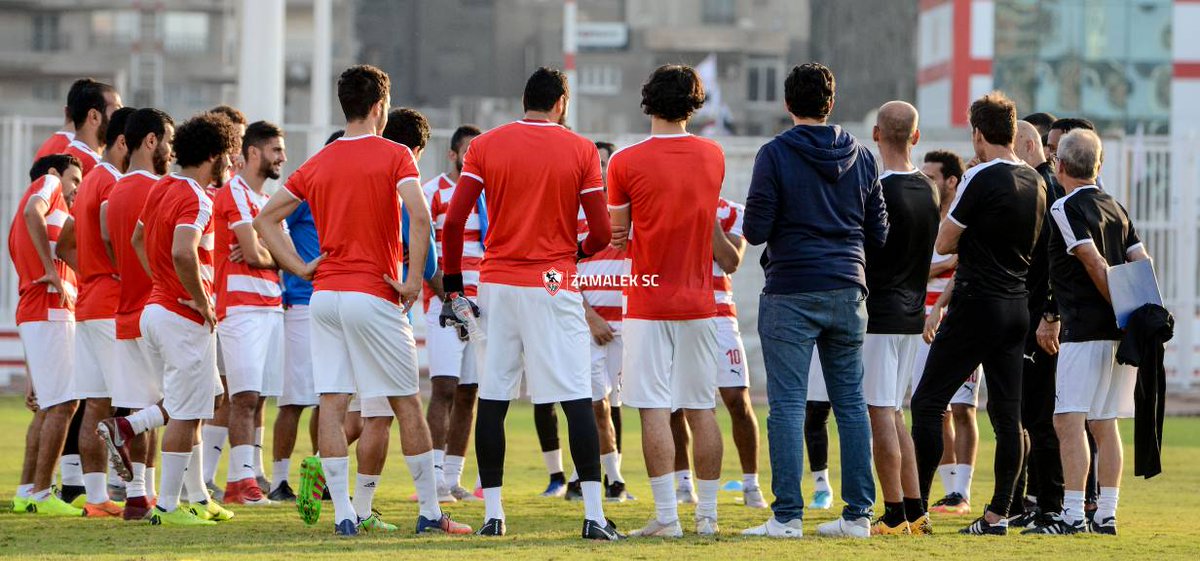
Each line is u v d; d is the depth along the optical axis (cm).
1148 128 18088
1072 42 18100
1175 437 5106
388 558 2228
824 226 2475
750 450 3134
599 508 2492
